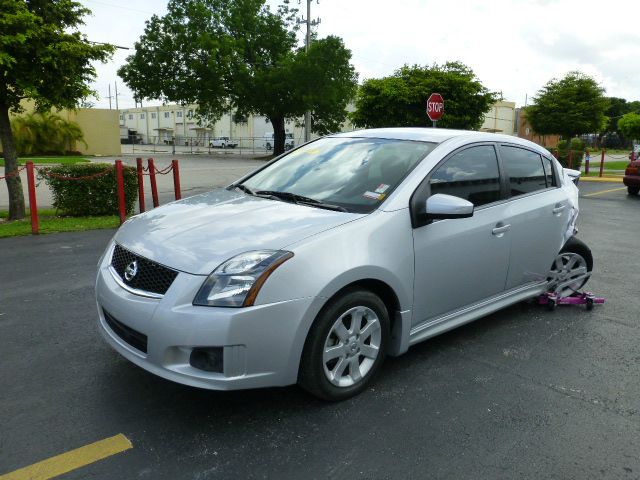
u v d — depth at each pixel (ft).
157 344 9.08
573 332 14.75
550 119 85.25
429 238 11.51
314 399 10.63
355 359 10.62
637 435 9.81
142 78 119.03
